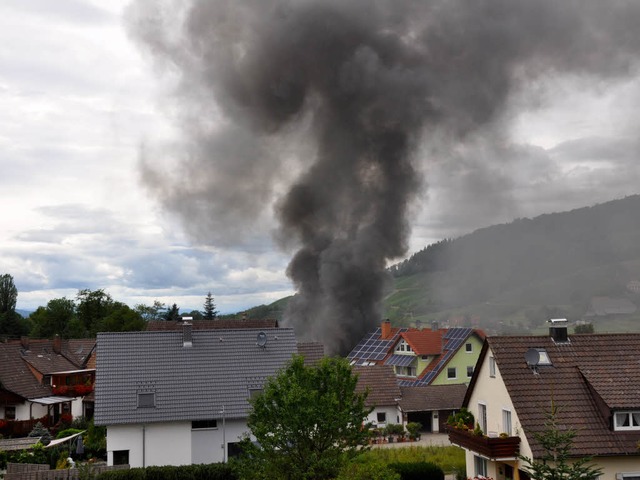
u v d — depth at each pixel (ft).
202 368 108.68
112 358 108.06
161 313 412.57
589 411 78.33
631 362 83.66
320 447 64.03
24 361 169.37
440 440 142.41
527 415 78.23
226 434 101.96
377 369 161.17
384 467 63.21
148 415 99.96
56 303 356.59
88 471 85.71
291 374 67.15
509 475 82.64
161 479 85.76
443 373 181.47
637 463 74.43
